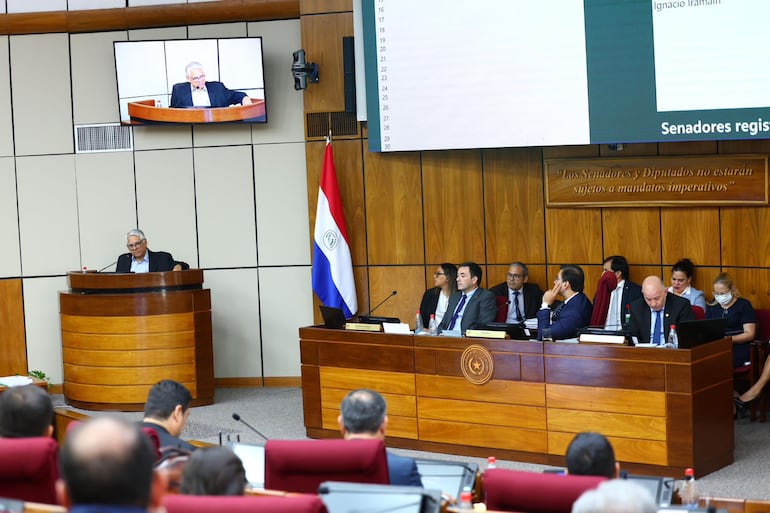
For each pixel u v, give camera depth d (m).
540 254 9.01
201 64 9.60
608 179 8.61
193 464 2.96
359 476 3.32
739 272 8.27
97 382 8.76
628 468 6.30
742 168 8.10
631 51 7.80
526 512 3.00
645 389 6.20
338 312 7.56
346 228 9.41
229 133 9.95
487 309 7.65
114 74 9.98
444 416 7.04
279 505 2.49
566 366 6.50
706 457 6.22
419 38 8.57
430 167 9.24
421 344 7.10
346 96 9.21
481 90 8.38
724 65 7.48
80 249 10.05
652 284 6.74
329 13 9.38
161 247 10.03
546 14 8.08
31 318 10.11
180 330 8.77
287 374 10.05
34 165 10.04
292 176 9.92
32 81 10.05
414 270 9.34
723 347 6.38
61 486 1.70
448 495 3.59
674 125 7.70
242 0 9.78
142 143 9.99
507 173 9.05
